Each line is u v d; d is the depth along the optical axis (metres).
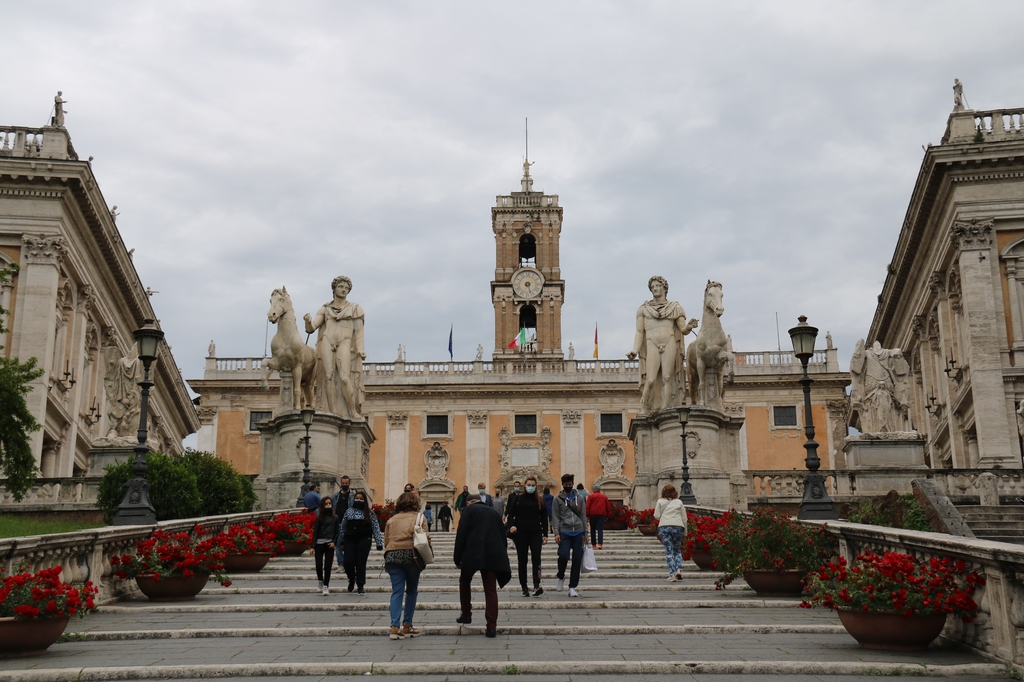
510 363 56.47
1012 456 29.62
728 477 24.67
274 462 26.58
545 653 9.02
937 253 34.56
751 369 55.81
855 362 24.67
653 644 9.59
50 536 11.29
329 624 10.91
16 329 30.14
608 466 54.25
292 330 26.27
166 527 14.79
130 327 42.78
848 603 9.38
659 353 26.72
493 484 54.59
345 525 14.24
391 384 55.72
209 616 11.80
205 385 56.06
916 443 23.28
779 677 8.09
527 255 73.62
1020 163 31.27
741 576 14.83
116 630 10.56
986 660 8.68
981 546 8.74
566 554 13.41
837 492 23.36
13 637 9.02
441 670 8.25
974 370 30.50
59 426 32.69
